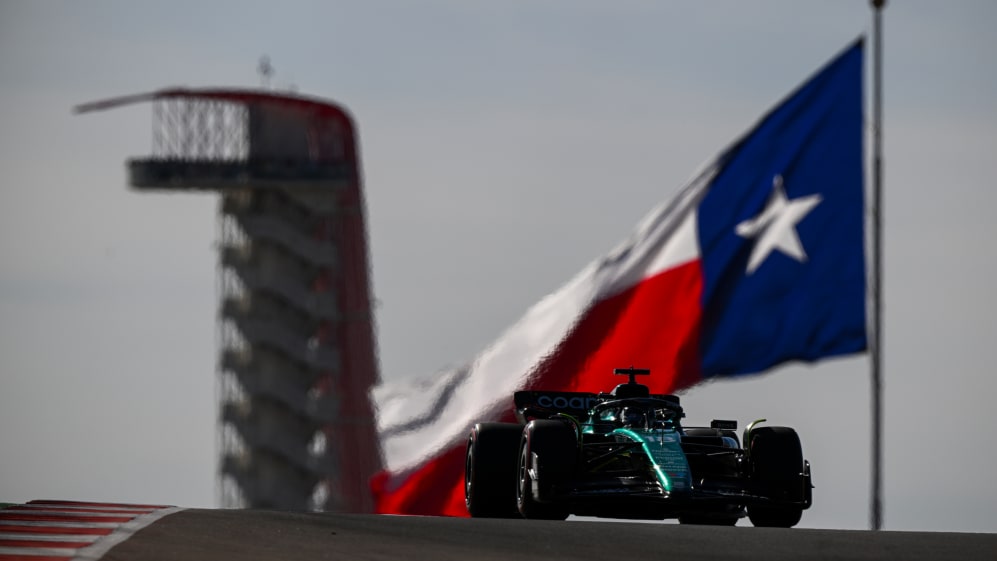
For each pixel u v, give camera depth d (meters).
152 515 41.66
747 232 96.81
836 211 94.81
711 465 51.47
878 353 87.69
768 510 51.41
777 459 49.12
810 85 95.00
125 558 33.94
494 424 52.72
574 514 48.78
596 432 50.84
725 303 96.56
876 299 88.00
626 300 95.56
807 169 95.44
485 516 51.75
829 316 94.94
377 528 39.50
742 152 96.44
